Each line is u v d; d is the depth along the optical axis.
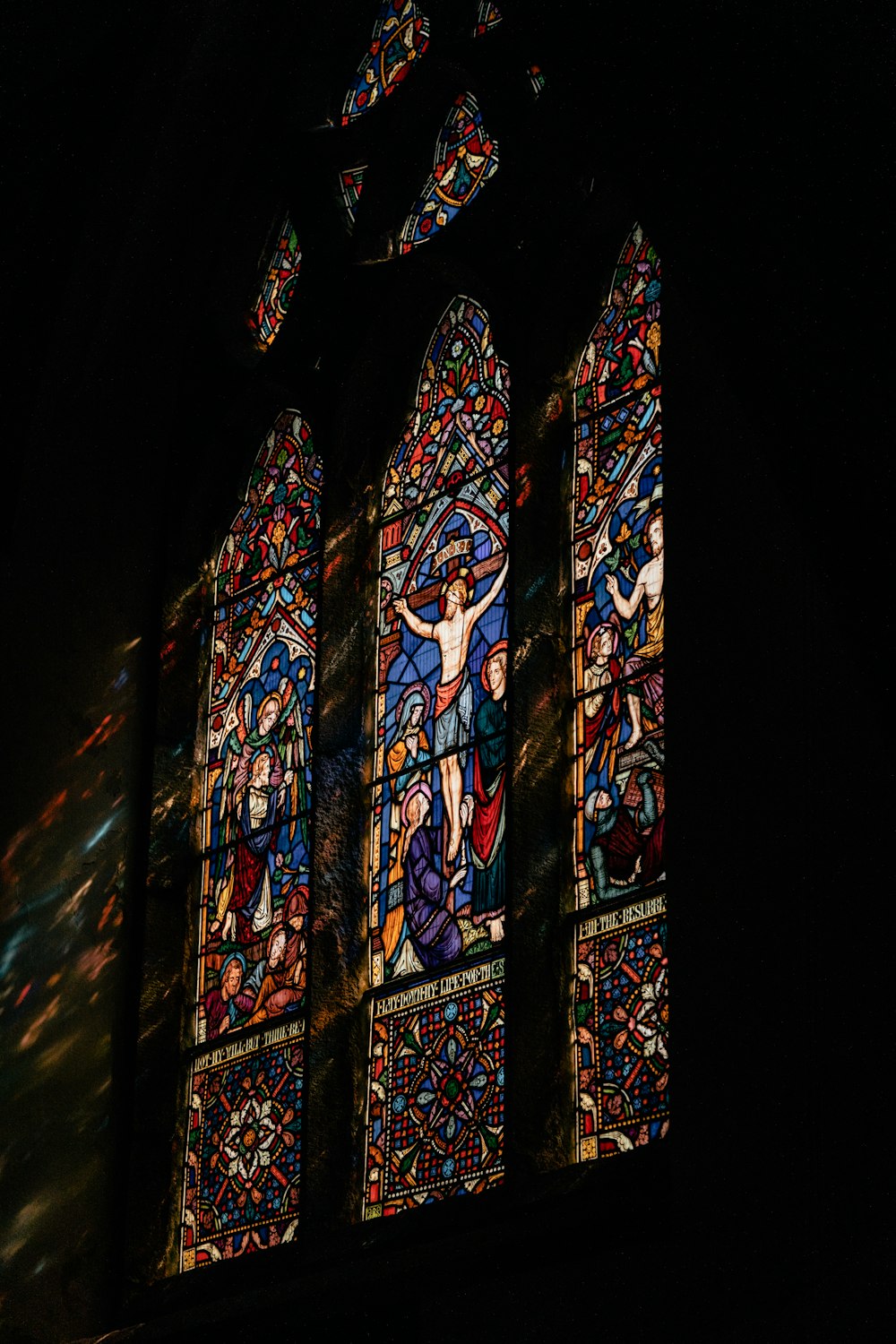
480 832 8.50
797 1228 6.21
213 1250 8.90
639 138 7.19
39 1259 8.98
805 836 6.64
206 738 10.12
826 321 6.86
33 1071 9.27
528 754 8.29
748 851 6.79
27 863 9.59
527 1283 6.90
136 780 9.98
